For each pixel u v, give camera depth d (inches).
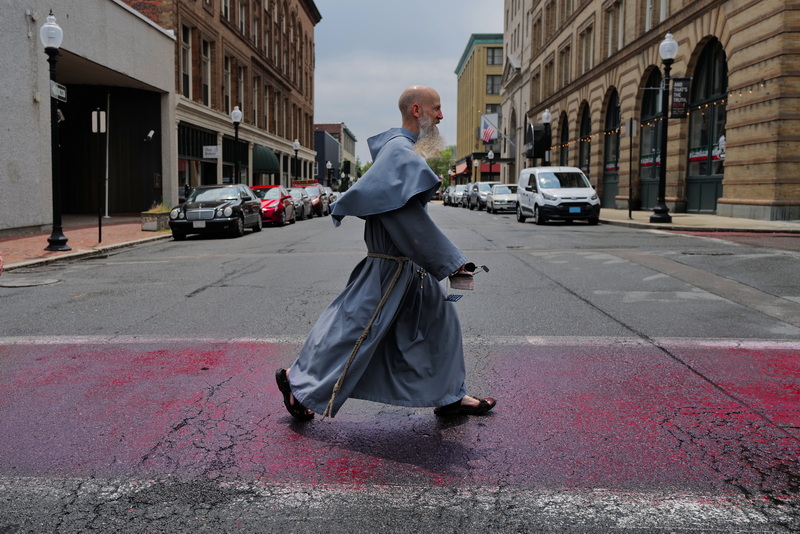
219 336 229.6
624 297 297.3
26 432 140.3
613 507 106.0
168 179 1065.5
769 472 119.3
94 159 1055.6
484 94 3319.4
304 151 2389.3
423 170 120.6
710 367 187.6
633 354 201.6
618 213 1033.5
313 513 104.5
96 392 167.5
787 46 684.1
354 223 981.8
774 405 155.6
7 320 259.6
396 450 130.1
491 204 1211.2
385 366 132.8
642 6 1112.8
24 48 653.3
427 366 134.3
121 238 631.2
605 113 1317.7
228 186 728.3
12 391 168.9
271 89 1856.5
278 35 1907.0
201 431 140.7
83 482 116.2
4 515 104.3
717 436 136.6
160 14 1082.7
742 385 171.0
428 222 122.4
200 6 1200.2
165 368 189.5
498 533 98.1
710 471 119.6
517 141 2276.1
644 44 1071.0
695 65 910.4
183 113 1128.2
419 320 134.0
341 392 127.6
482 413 150.1
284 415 150.6
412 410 154.3
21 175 654.5
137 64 939.3
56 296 315.3
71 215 1020.5
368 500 108.9
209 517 103.4
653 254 440.5
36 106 677.3
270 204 883.4
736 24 771.4
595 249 481.7
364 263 134.2
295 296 308.5
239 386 172.1
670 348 208.7
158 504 107.9
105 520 102.7
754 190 745.6
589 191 809.5
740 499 108.7
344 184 2719.0
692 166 933.2
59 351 210.2
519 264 406.6
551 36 1760.6
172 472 120.2
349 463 124.0
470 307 276.5
